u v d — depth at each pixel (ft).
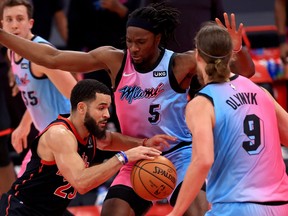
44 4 58.75
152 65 34.71
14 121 51.93
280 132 31.65
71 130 32.78
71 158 32.07
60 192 33.40
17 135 44.34
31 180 33.19
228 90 30.22
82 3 54.13
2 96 48.32
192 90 41.91
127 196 34.83
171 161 35.65
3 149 47.80
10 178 48.32
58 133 32.27
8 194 33.78
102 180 31.91
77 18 54.49
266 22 70.74
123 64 34.88
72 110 32.99
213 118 29.71
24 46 35.40
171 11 34.71
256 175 29.73
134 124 35.53
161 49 35.09
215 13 43.52
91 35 54.49
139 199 35.06
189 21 42.42
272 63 58.80
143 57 34.24
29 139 46.06
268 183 29.84
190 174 28.68
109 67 35.27
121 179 35.42
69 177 31.99
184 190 28.81
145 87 34.76
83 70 35.70
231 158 29.84
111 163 32.01
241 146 29.81
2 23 42.29
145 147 32.73
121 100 35.32
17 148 44.55
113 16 53.78
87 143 33.35
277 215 29.68
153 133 35.60
